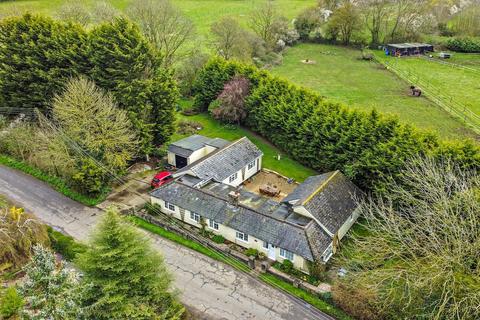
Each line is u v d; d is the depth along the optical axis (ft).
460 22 388.78
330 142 171.22
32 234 127.44
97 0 294.05
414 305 101.04
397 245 112.06
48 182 171.12
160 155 192.54
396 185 133.28
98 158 159.33
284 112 190.29
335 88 281.95
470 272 93.56
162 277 104.47
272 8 368.27
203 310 113.91
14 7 303.48
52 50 184.75
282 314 113.09
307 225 128.57
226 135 214.07
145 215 149.18
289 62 340.18
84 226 146.10
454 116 233.35
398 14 377.50
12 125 183.42
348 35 388.98
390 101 258.37
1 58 187.52
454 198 104.88
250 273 126.93
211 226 142.10
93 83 167.73
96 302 91.81
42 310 85.20
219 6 456.45
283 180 177.17
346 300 110.93
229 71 228.02
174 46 273.95
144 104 177.88
